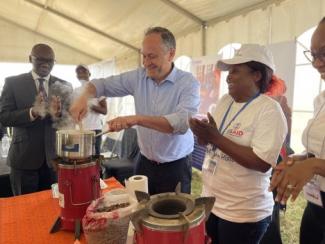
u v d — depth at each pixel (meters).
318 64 0.93
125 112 5.84
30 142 1.91
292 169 0.77
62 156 0.97
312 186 1.09
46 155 1.92
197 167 3.48
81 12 4.73
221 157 1.17
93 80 1.68
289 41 2.33
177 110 1.52
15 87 1.91
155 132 1.59
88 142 0.97
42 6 5.07
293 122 2.62
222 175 1.16
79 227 0.97
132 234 0.90
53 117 1.81
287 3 2.43
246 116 1.13
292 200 0.74
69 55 7.73
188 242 0.59
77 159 0.96
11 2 5.73
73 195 0.96
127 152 3.77
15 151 1.93
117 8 4.02
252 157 1.04
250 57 1.08
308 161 0.78
